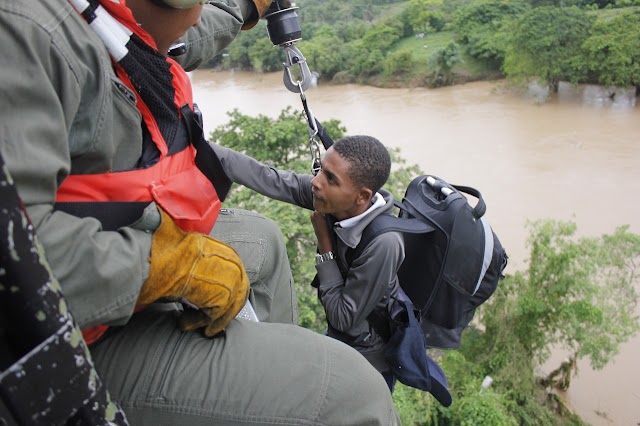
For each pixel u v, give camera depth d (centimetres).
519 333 1398
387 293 229
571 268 1348
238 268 143
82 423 96
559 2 3456
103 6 130
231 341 148
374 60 3653
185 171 145
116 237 121
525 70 3203
